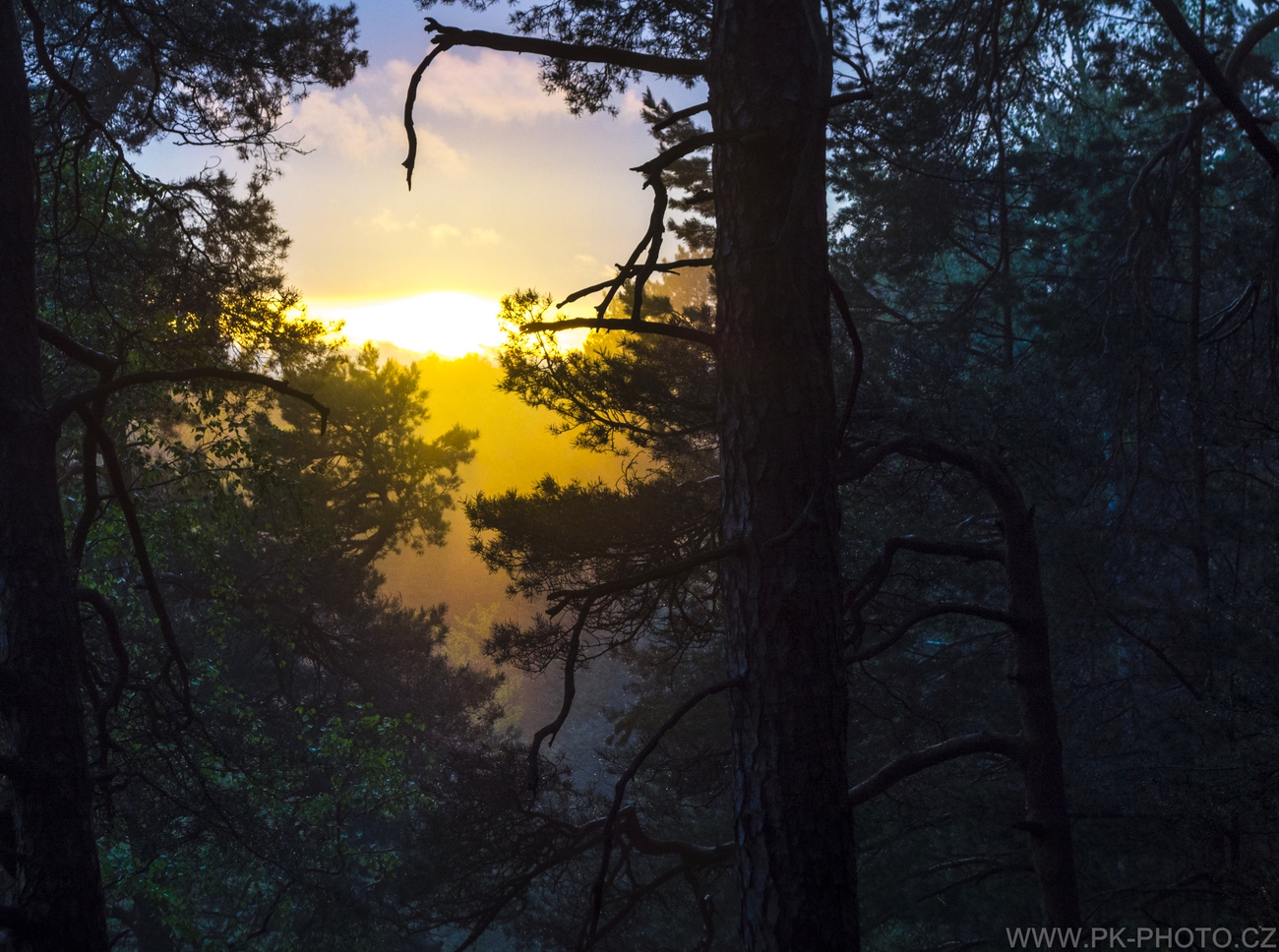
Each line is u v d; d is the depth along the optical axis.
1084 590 11.30
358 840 19.97
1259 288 11.13
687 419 9.73
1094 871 10.71
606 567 9.46
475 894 11.71
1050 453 10.08
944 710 12.42
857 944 3.70
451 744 22.17
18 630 5.47
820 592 3.83
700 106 4.10
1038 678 9.16
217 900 17.97
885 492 11.55
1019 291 15.59
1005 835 11.49
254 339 12.10
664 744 13.82
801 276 3.92
